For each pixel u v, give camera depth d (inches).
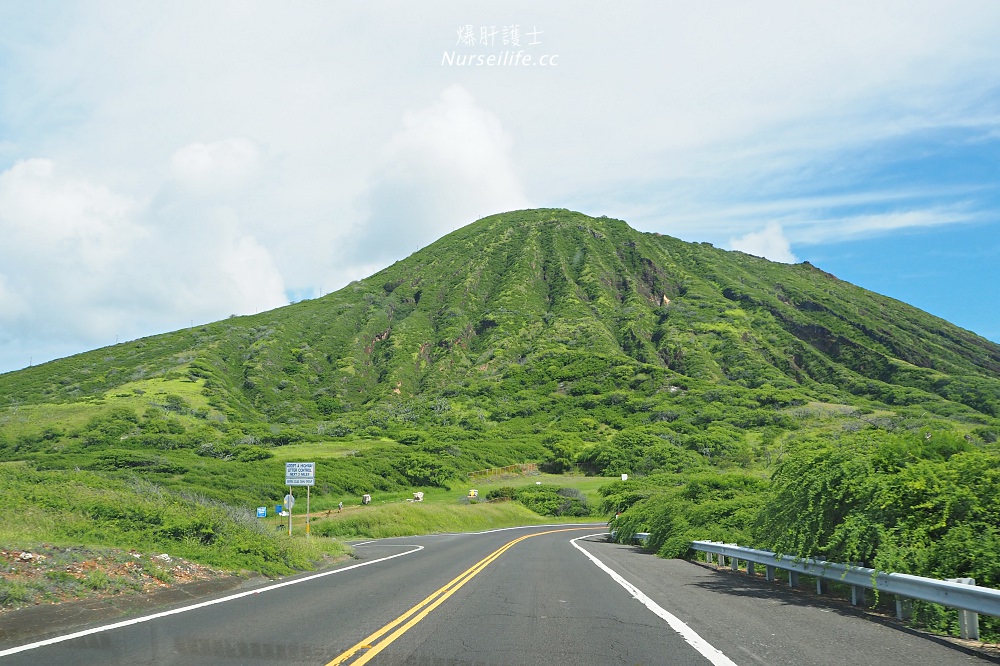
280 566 622.8
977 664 269.4
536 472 3683.6
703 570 687.1
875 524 434.9
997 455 452.8
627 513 1257.4
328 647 293.6
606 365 5999.0
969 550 380.5
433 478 3191.4
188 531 612.4
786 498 535.2
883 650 295.0
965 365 7859.3
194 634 319.6
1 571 388.2
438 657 277.9
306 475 997.2
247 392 6176.2
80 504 626.2
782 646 303.0
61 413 4084.6
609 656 282.7
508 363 6835.6
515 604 427.8
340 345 7795.3
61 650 281.7
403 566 714.8
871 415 4407.0
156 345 7303.2
